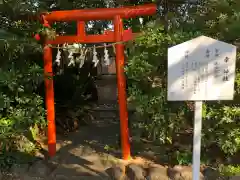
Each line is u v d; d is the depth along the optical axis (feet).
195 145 9.87
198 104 9.66
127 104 15.78
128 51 14.79
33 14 14.78
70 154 16.67
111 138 19.17
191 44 9.30
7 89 15.06
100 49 19.63
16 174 14.39
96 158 15.99
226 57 9.22
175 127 14.28
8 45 13.23
